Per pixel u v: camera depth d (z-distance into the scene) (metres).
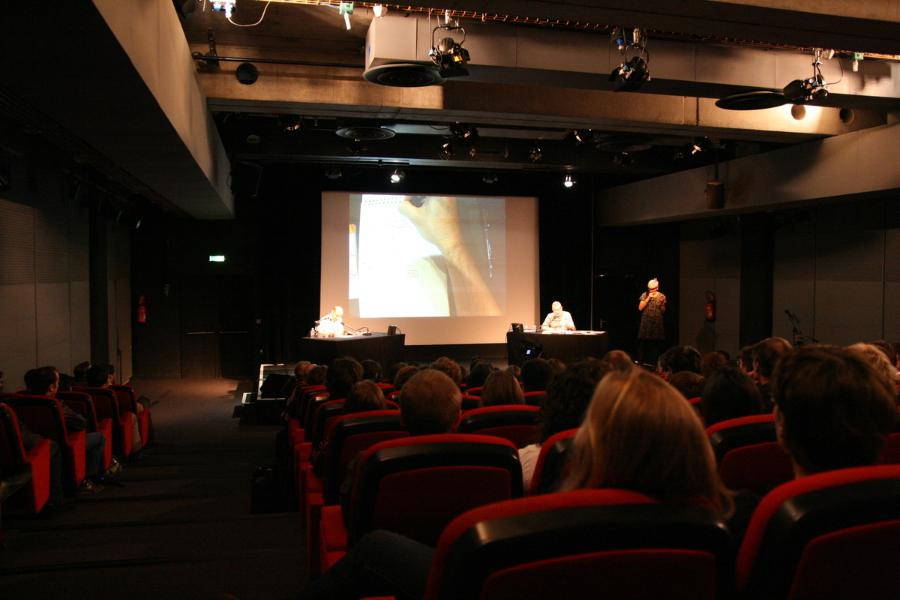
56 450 4.39
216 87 7.14
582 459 1.03
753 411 2.29
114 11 2.96
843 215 10.31
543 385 4.00
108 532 3.74
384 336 11.53
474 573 0.83
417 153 10.70
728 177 10.56
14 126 6.36
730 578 0.94
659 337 12.61
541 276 14.22
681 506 0.91
